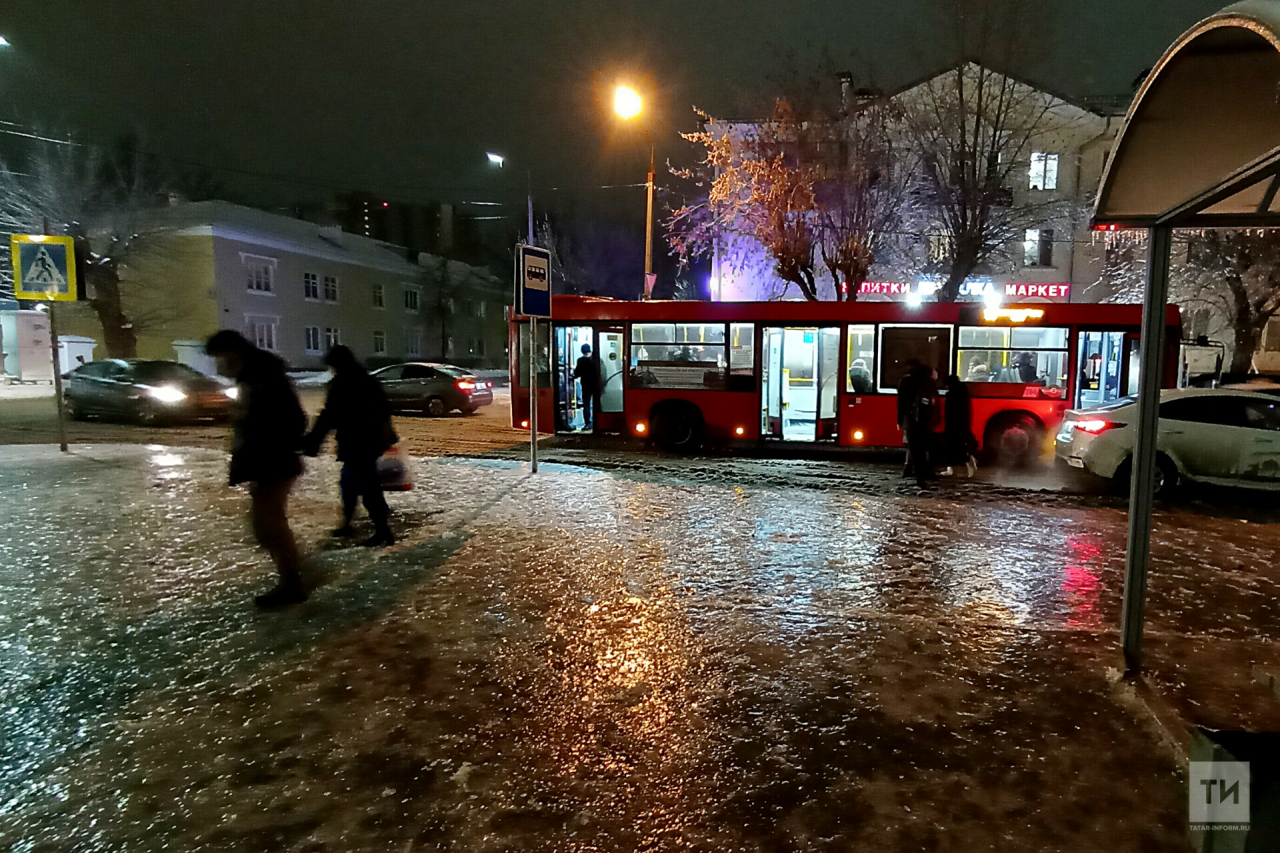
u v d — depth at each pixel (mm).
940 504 9219
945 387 12523
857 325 12859
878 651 4633
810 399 13234
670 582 5914
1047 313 12352
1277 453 9219
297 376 35500
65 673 4203
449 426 17953
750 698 3994
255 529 5172
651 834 2869
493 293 58781
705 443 14711
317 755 3396
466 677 4207
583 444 14820
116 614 5098
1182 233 24391
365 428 6746
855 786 3188
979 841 2828
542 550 6789
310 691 4016
